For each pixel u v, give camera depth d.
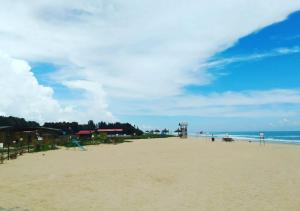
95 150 40.00
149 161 24.83
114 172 18.55
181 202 11.82
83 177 16.89
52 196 12.62
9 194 12.91
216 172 18.94
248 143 57.22
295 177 17.17
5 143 39.56
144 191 13.66
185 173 18.48
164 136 107.44
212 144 52.62
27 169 20.48
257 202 11.80
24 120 103.38
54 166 21.98
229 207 11.11
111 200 12.07
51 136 53.03
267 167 21.25
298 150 37.50
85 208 10.95
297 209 10.89
